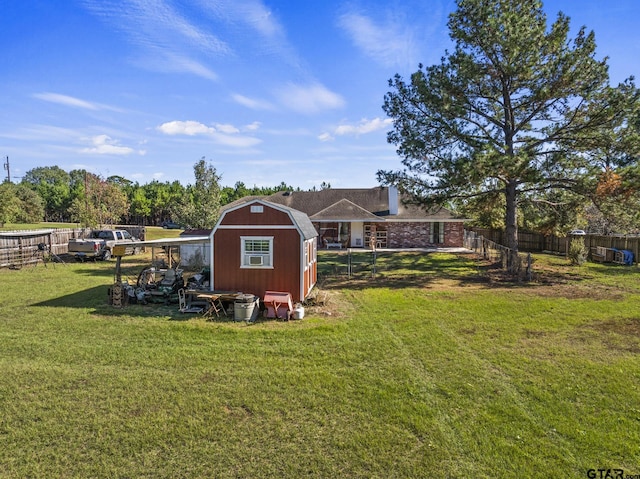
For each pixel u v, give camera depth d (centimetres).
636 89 1698
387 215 3114
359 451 497
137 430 541
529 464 471
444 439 521
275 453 494
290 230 1297
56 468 463
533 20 1858
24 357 803
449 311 1196
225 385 682
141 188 7050
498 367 760
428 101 1980
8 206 3991
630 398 628
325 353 840
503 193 2219
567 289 1543
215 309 1159
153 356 816
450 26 1977
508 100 1991
